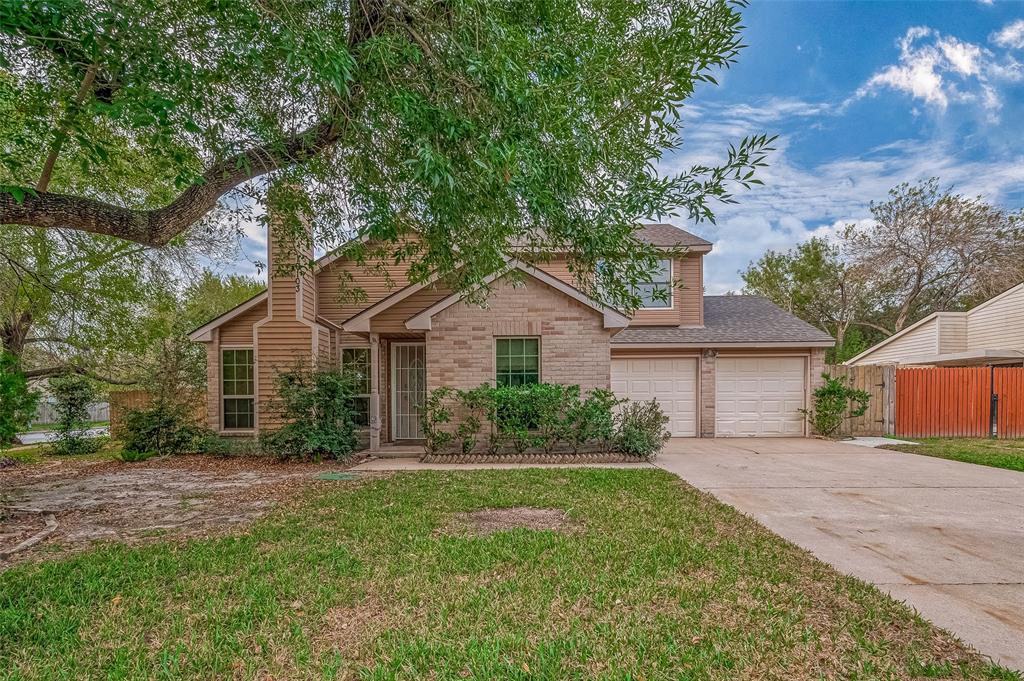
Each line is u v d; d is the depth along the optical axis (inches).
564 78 180.4
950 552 176.4
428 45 179.9
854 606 133.8
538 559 166.4
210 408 455.8
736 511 225.8
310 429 382.6
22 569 163.5
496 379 405.4
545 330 403.2
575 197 204.1
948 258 890.7
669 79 195.2
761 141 188.4
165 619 129.2
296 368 406.3
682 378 522.0
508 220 219.3
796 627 123.2
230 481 309.6
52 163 206.8
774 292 1144.8
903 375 523.5
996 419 518.3
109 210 196.1
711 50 189.3
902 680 102.4
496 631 121.9
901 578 153.8
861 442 472.7
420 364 502.3
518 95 168.4
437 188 193.6
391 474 321.7
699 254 544.4
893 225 918.4
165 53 168.2
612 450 386.9
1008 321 609.3
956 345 661.9
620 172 204.7
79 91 185.0
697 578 152.6
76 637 120.6
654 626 123.9
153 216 204.4
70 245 459.2
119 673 105.3
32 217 181.3
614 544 180.7
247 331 461.1
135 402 556.4
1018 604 135.9
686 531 196.7
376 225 239.9
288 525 207.6
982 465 353.4
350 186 252.5
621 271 240.4
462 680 102.9
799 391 520.1
